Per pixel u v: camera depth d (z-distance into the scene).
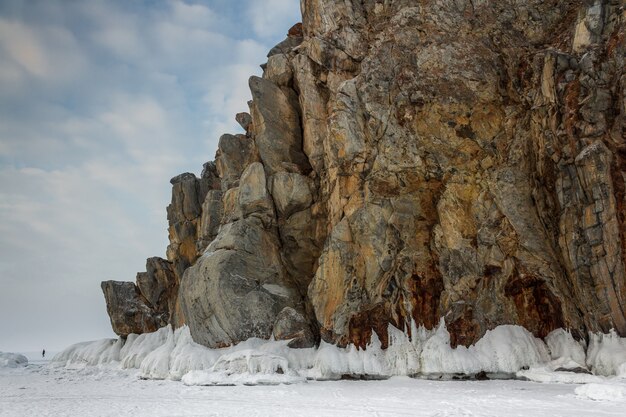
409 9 31.56
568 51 26.83
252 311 29.77
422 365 25.31
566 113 24.11
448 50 29.22
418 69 29.36
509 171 26.61
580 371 22.28
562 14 29.70
